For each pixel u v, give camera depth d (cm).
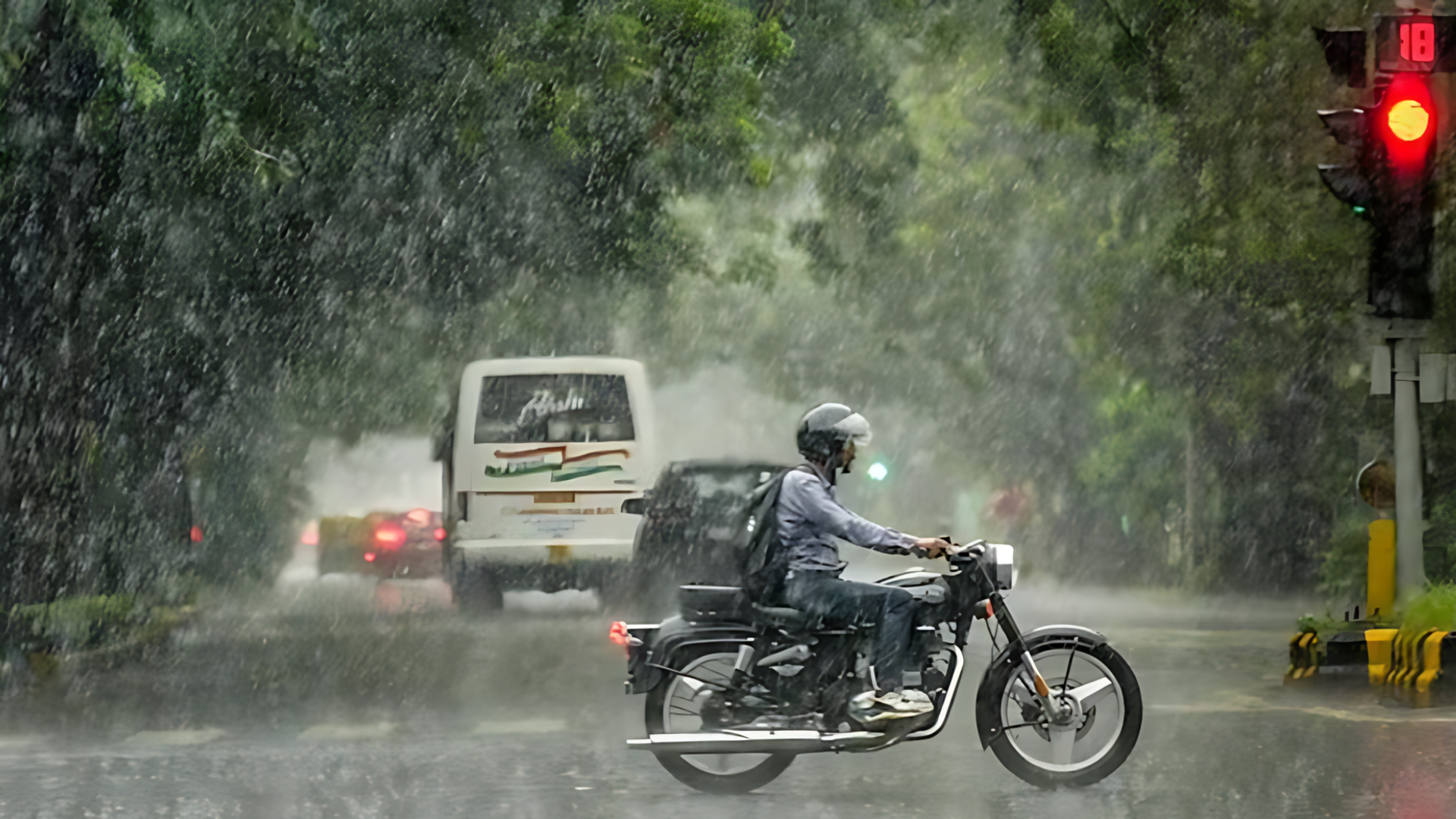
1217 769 1780
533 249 5197
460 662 3044
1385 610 2572
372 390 6450
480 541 4309
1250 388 5756
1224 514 6134
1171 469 6969
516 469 4341
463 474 4341
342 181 4591
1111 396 7338
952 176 6725
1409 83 2358
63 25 3331
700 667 1681
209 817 1595
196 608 4550
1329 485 5472
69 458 3791
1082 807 1593
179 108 3894
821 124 5953
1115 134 5109
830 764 1859
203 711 2430
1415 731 2039
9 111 3403
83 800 1689
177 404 5147
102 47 3353
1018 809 1587
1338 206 4709
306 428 7181
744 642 1667
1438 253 3822
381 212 4803
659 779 1784
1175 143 4912
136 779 1816
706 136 4816
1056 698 1675
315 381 6297
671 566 3612
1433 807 1567
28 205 3697
